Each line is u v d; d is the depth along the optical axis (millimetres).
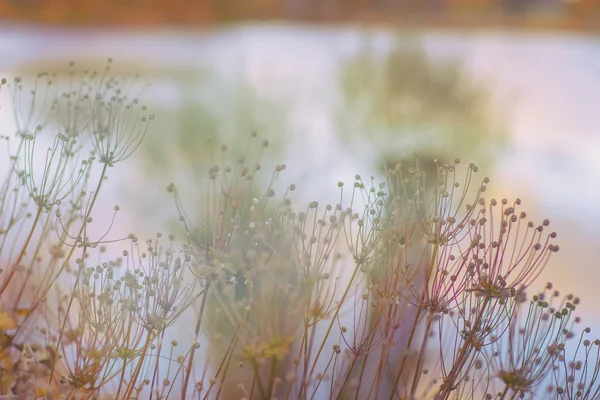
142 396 708
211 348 702
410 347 762
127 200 1141
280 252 659
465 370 745
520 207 1324
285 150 1277
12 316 696
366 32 1457
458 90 1354
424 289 671
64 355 661
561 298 1118
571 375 711
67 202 828
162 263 664
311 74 1461
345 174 1239
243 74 1469
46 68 1381
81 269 710
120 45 1479
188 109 1311
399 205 718
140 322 659
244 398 640
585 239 1252
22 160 842
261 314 642
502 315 715
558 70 1508
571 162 1433
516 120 1425
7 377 659
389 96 1332
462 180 1242
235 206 691
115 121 856
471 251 699
